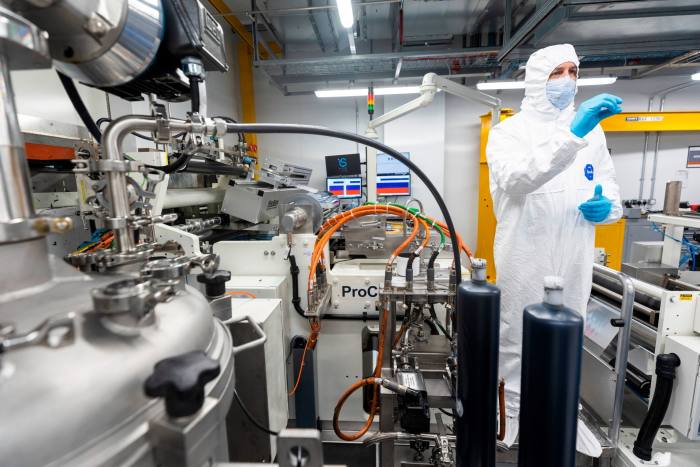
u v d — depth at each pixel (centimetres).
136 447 32
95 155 83
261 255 154
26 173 38
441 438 109
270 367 102
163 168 73
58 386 29
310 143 457
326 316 162
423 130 426
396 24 351
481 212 415
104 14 48
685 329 127
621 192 433
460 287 62
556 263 137
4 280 37
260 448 98
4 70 35
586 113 116
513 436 134
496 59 331
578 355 49
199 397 32
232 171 194
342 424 169
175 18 60
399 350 129
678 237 179
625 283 124
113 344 35
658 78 415
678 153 421
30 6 44
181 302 49
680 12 204
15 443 26
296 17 360
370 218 172
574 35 241
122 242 56
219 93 385
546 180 124
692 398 116
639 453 124
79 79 60
